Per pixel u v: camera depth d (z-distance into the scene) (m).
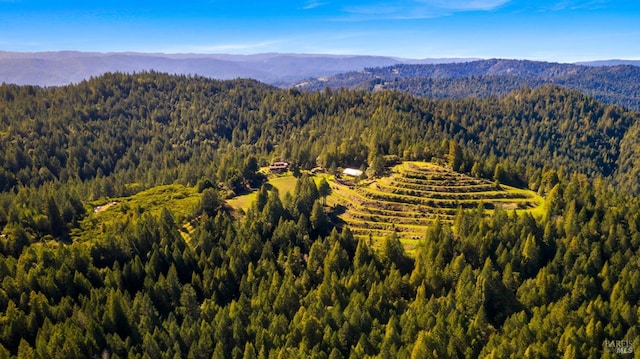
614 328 95.62
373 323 98.44
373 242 154.88
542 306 103.62
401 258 132.38
